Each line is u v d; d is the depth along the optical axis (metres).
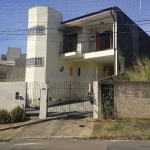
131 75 14.38
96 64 21.75
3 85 14.18
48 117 13.47
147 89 12.19
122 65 18.66
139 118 12.09
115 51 17.70
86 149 7.58
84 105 16.92
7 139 10.30
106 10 17.88
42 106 13.57
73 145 8.31
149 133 9.55
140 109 12.16
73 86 21.64
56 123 12.27
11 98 14.00
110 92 12.64
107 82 12.70
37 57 19.47
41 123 12.48
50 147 8.20
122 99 12.43
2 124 12.87
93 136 9.66
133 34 20.53
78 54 19.84
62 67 20.86
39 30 19.78
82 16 19.48
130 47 19.72
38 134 10.77
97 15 18.55
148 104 12.09
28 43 20.22
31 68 19.59
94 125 11.45
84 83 21.08
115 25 17.92
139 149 7.41
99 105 12.62
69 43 21.16
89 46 20.86
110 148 7.60
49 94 18.98
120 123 11.41
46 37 19.62
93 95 12.90
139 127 10.62
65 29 20.59
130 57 19.44
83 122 12.14
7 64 27.06
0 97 14.10
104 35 20.14
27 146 8.67
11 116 13.27
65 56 20.25
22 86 14.02
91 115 13.40
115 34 17.89
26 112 14.96
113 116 12.41
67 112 14.65
